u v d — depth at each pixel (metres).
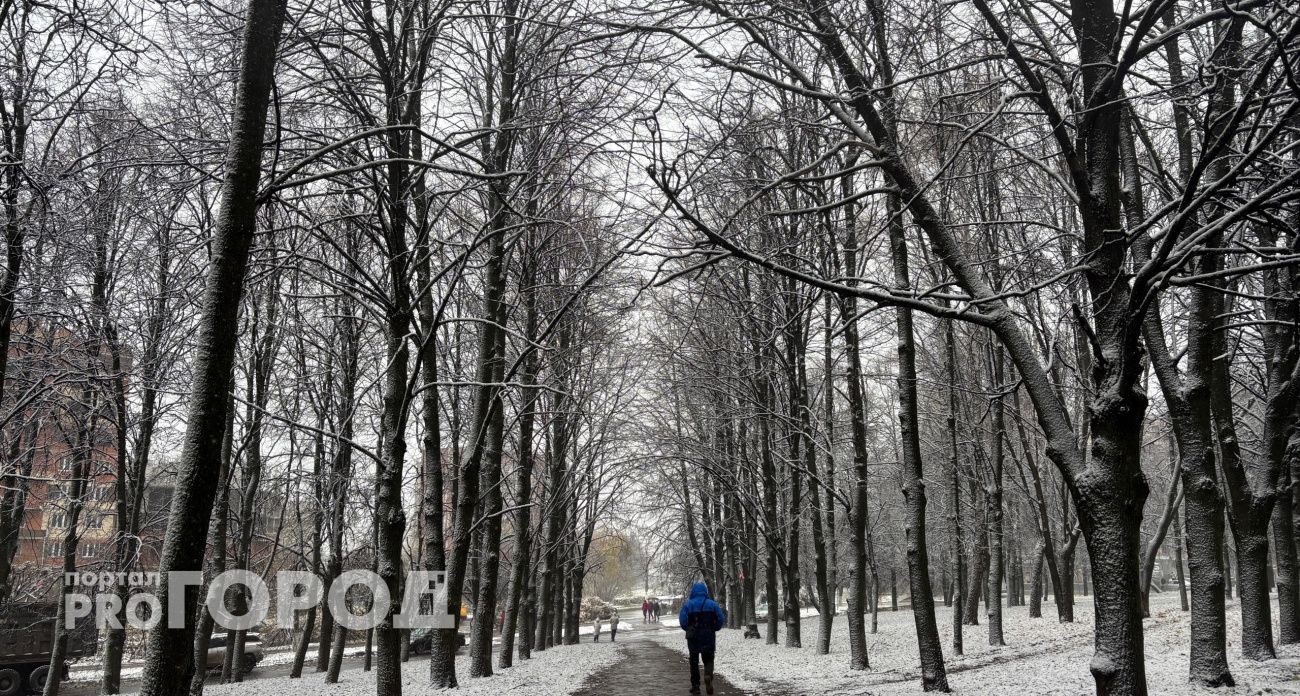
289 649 46.75
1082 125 8.79
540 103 15.44
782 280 18.86
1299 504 14.18
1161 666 13.59
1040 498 29.14
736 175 12.48
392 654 10.59
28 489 19.05
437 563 16.19
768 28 11.88
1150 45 7.98
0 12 10.66
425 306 15.91
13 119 12.69
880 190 9.12
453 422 23.92
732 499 32.06
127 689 27.69
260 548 33.19
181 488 5.96
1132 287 7.39
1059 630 25.08
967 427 26.64
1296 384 12.45
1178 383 11.86
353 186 11.22
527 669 22.70
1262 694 9.91
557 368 26.28
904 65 11.52
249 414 20.05
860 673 17.97
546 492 31.14
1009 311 8.64
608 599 92.88
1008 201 17.09
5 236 12.60
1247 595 12.77
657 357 29.39
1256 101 7.71
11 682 27.41
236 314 6.43
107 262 15.91
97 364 16.73
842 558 42.69
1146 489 7.76
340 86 11.01
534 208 15.52
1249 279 14.61
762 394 24.28
